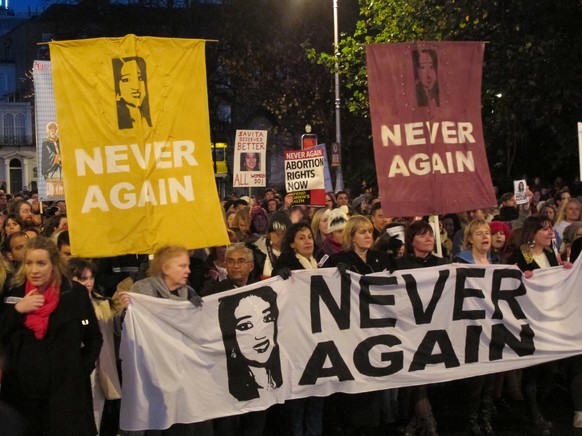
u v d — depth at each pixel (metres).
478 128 7.85
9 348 5.54
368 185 28.05
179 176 6.68
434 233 7.86
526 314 7.61
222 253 7.98
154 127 6.62
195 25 46.50
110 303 6.71
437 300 7.33
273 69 38.41
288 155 13.61
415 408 7.30
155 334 6.30
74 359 5.57
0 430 5.47
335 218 8.41
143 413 6.26
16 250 7.95
